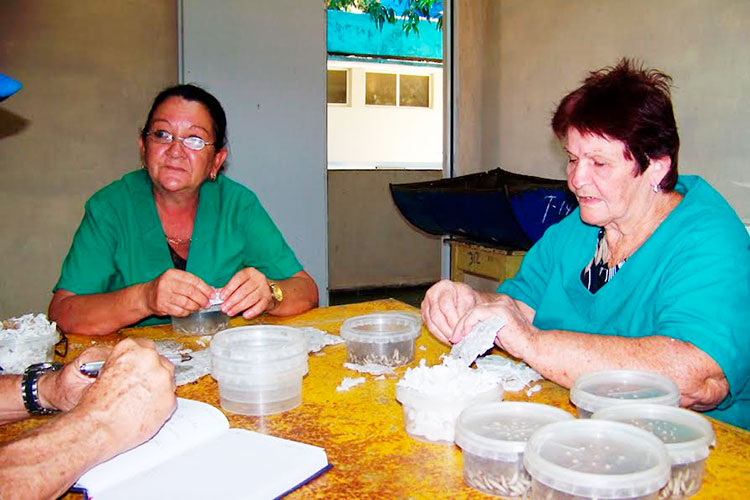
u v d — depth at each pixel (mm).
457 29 3945
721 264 1111
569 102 1229
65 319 1520
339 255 5457
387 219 5578
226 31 3295
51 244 3266
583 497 611
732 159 2420
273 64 3396
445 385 922
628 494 606
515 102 3660
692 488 722
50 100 3186
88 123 3264
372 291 5555
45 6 3127
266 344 1118
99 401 772
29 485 683
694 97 2566
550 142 3391
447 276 4082
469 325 1115
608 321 1289
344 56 8445
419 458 848
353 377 1180
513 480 728
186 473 770
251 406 1011
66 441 726
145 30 3316
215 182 1877
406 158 9758
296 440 909
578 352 1048
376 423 969
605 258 1369
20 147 3162
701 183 1278
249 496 712
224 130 1783
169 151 1637
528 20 3516
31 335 1231
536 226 2521
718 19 2441
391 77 9555
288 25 3400
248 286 1503
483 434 763
